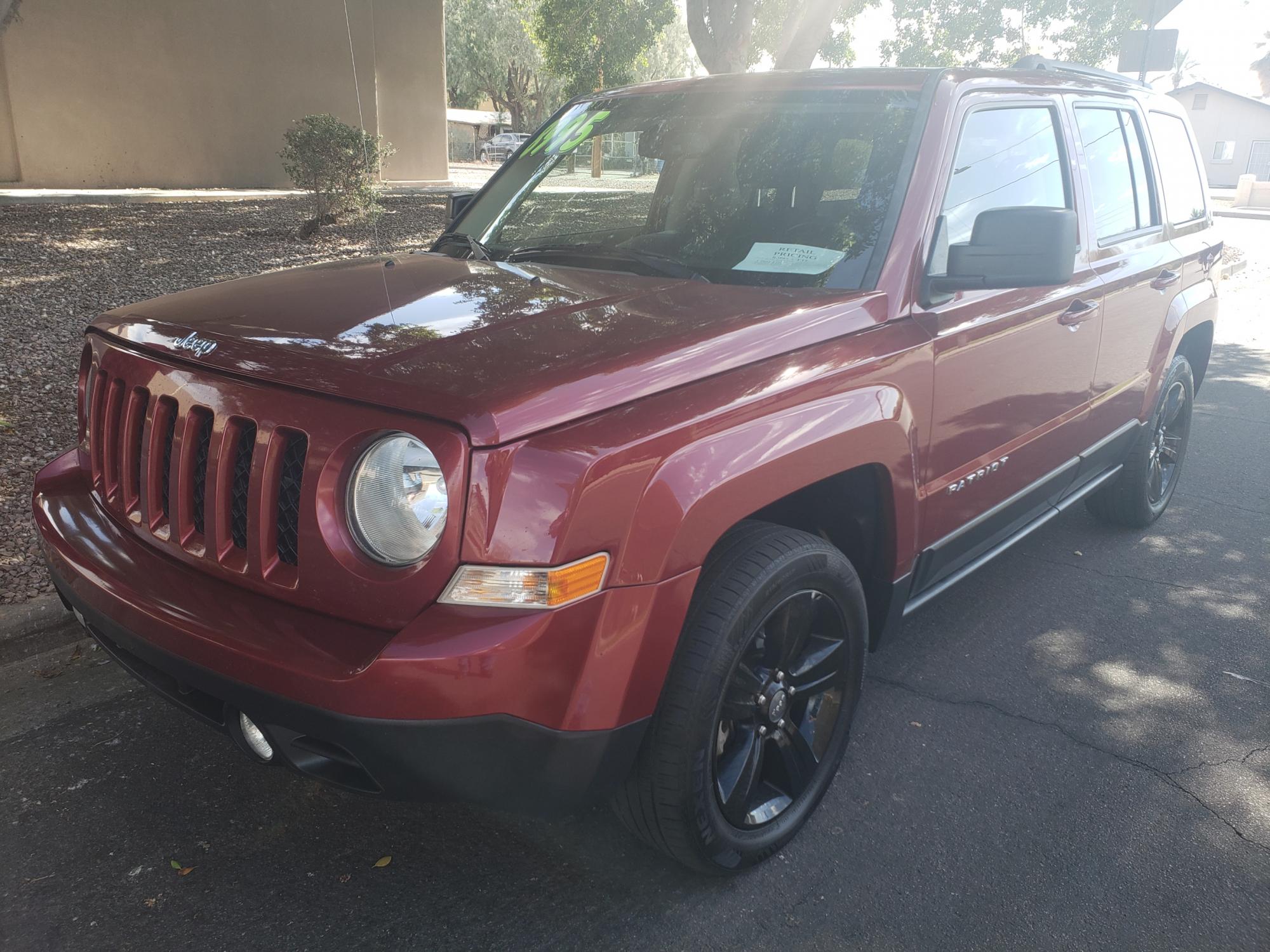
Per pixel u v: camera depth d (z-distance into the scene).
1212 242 4.63
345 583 1.81
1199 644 3.59
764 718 2.34
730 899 2.29
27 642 3.33
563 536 1.75
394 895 2.26
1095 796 2.71
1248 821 2.62
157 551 2.15
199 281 9.34
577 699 1.82
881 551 2.62
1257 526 4.79
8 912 2.17
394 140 22.02
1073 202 3.37
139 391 2.21
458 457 1.72
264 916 2.18
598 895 2.28
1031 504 3.36
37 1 16.53
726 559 2.13
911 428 2.48
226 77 18.86
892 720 3.05
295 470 1.90
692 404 1.98
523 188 3.42
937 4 14.14
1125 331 3.70
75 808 2.52
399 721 1.71
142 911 2.18
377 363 1.91
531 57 44.84
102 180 17.86
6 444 4.84
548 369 1.89
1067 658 3.47
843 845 2.48
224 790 2.61
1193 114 48.78
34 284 8.72
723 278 2.66
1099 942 2.19
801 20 12.11
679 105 3.23
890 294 2.51
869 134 2.79
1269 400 7.23
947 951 2.15
